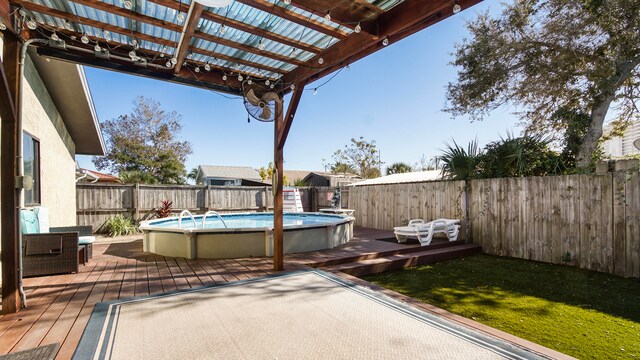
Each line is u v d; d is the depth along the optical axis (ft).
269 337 8.32
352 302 10.93
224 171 102.83
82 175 36.11
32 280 13.46
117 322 9.19
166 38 12.45
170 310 10.12
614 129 29.25
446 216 25.32
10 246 9.96
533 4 26.09
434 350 7.69
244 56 14.16
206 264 16.48
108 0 9.78
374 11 10.19
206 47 13.32
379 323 9.23
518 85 27.58
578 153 24.07
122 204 31.53
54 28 11.71
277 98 15.60
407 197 28.68
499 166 22.89
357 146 93.97
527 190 20.56
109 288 12.38
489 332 8.68
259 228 18.40
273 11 9.84
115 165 71.36
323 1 9.45
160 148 73.51
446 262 20.20
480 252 22.94
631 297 13.33
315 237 19.90
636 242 15.89
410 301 11.07
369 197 33.27
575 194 18.30
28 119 16.78
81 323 9.12
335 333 8.57
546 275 16.75
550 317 11.35
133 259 17.84
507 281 15.84
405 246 21.07
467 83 29.68
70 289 12.23
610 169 17.19
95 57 13.19
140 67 14.17
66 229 17.94
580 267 17.99
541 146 23.08
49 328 8.77
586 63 24.31
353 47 11.76
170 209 33.42
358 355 7.44
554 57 24.59
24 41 10.64
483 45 27.68
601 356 8.73
